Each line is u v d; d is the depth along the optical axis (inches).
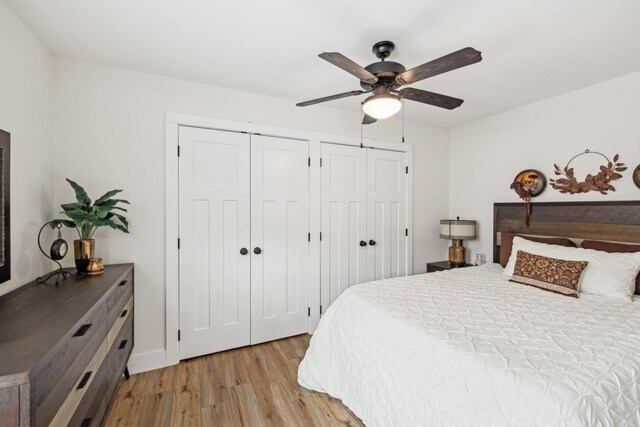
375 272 130.0
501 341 50.4
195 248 95.7
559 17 62.4
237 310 102.6
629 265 76.9
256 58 80.7
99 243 83.4
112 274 71.0
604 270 78.0
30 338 36.4
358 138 124.9
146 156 88.8
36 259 68.2
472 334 53.3
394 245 134.7
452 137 148.8
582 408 35.7
